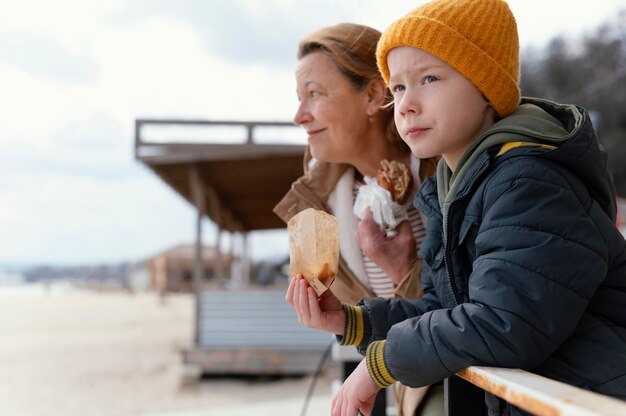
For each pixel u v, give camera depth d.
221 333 9.52
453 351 1.13
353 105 1.89
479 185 1.27
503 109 1.36
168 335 16.50
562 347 1.20
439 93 1.33
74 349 13.81
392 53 1.40
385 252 1.83
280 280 17.19
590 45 30.28
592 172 1.24
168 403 7.64
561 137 1.27
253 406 5.55
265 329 9.48
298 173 9.91
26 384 9.45
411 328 1.21
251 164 9.27
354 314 1.46
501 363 1.10
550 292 1.09
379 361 1.24
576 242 1.13
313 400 5.82
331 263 1.40
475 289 1.15
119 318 22.81
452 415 1.20
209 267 30.53
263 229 18.34
